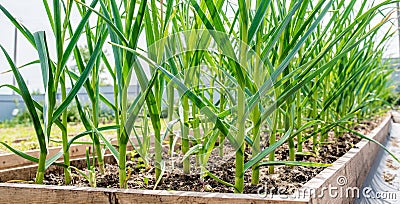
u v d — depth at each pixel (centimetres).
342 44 163
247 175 148
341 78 206
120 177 128
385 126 374
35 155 187
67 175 144
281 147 208
